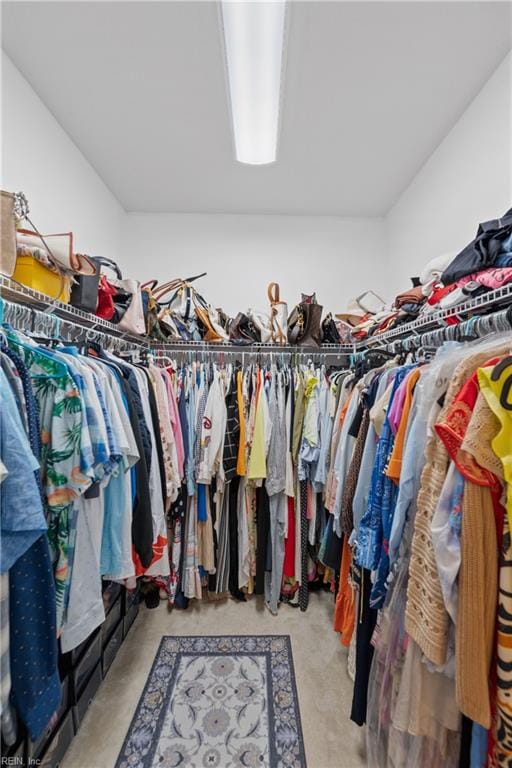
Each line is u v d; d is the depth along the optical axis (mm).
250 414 1797
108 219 2141
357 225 2463
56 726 1046
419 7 1099
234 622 1706
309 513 1826
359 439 1215
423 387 849
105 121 1607
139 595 1810
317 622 1709
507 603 599
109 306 1443
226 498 1836
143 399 1309
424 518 733
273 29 1151
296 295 2439
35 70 1347
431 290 1282
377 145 1743
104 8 1115
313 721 1199
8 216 896
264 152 1810
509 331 863
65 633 874
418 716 756
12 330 891
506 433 602
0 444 637
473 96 1447
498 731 601
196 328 1989
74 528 900
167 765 1063
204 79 1377
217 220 2434
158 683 1349
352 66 1313
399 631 852
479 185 1435
